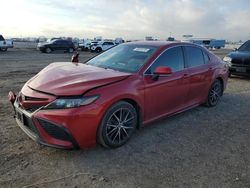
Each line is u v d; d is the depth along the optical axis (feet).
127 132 13.37
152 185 10.07
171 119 17.43
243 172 11.23
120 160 11.84
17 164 11.12
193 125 16.53
